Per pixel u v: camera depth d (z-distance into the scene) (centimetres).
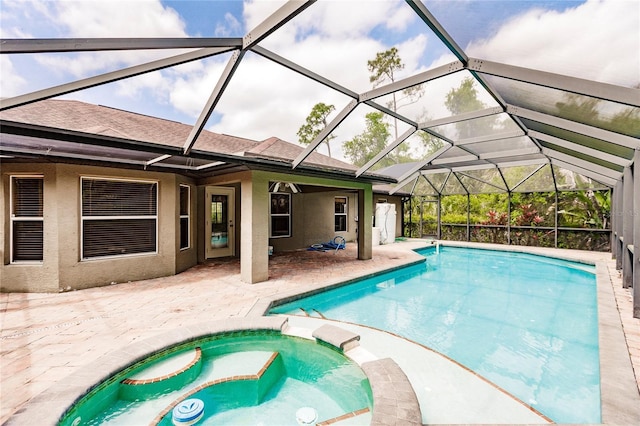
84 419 300
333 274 847
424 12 342
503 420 297
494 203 1569
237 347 458
